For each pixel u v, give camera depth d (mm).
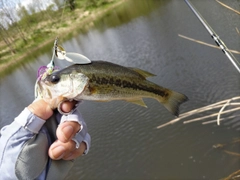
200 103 1536
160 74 2100
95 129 1748
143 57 2678
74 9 6988
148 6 5637
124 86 323
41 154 238
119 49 3361
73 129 241
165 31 3270
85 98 285
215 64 1880
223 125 1296
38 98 266
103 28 5465
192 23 3047
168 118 1541
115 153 1480
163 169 1254
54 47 293
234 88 1541
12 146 233
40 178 240
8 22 6281
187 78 1861
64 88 272
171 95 382
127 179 1287
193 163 1210
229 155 1148
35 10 6062
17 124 238
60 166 249
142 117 1655
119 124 1699
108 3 7438
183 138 1353
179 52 2375
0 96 3520
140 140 1485
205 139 1290
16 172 230
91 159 1516
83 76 285
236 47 1932
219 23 2562
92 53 3684
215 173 1109
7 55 6320
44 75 282
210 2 3492
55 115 259
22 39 6273
